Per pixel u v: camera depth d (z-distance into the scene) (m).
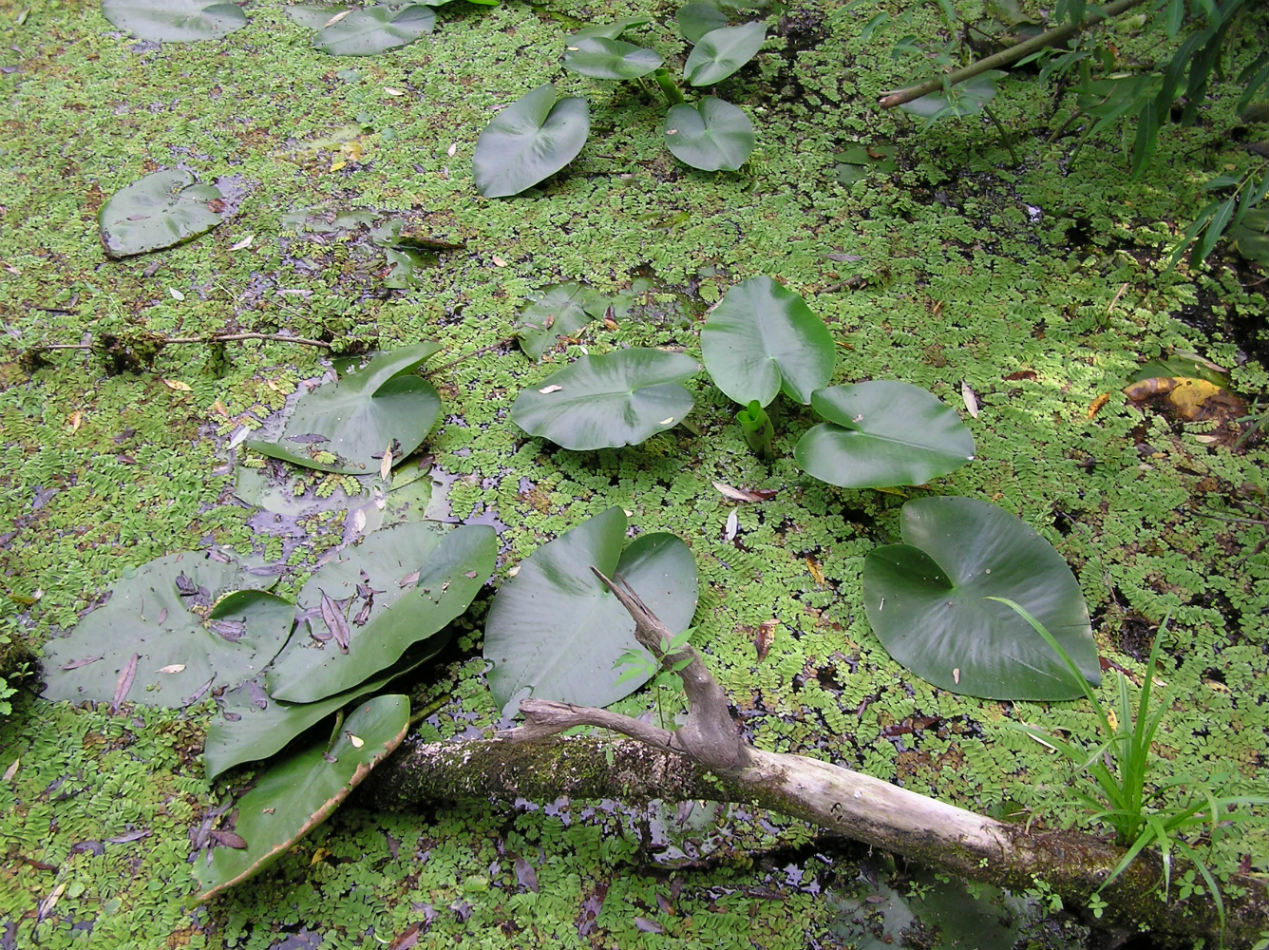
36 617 1.39
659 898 1.19
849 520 1.47
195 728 1.29
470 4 2.22
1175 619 1.37
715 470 1.53
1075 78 1.99
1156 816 1.11
